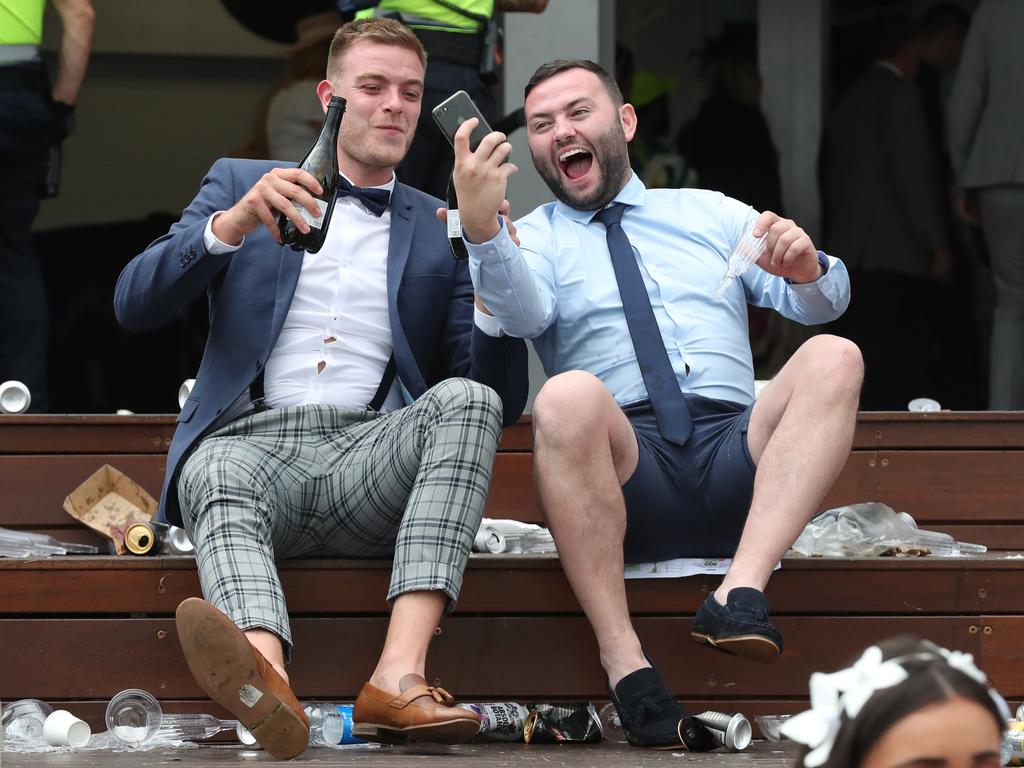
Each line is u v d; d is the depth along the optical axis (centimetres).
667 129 1258
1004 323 1105
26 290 897
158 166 1272
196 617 471
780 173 1254
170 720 574
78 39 905
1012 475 743
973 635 604
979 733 213
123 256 1212
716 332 629
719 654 598
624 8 1259
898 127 1230
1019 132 1093
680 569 598
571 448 553
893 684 217
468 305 635
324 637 589
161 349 1147
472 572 596
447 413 552
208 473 557
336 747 544
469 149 561
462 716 498
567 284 633
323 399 611
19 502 702
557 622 595
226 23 1277
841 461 557
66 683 581
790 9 1248
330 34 1112
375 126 631
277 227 570
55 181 905
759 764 484
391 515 575
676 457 592
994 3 1091
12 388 734
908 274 1220
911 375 1209
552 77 650
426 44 849
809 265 598
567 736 548
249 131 1280
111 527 667
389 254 629
